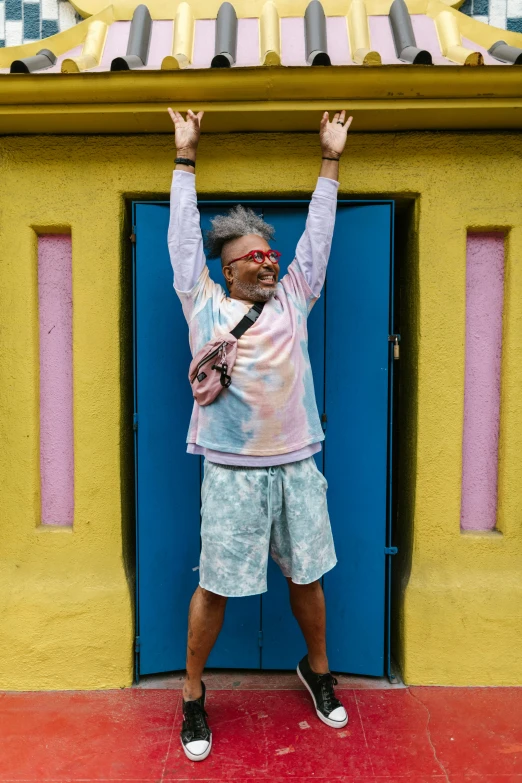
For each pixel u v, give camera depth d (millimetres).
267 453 2012
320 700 2258
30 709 2336
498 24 2756
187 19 2492
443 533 2490
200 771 2021
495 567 2498
